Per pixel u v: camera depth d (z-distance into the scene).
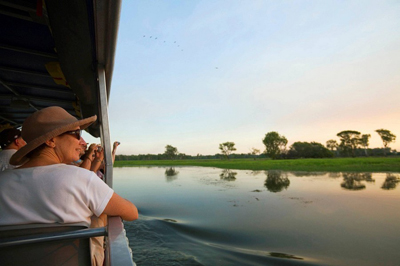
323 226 7.05
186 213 8.95
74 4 1.45
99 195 1.08
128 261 0.85
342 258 4.98
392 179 16.41
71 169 1.07
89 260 1.00
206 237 6.47
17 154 1.10
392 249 5.34
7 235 0.92
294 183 15.68
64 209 0.99
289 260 4.99
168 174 26.84
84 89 2.40
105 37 1.66
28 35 2.30
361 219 7.59
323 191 12.42
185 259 5.21
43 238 0.90
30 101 3.95
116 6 1.41
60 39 1.74
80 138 1.27
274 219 7.86
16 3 1.78
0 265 0.90
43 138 1.09
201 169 34.69
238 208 9.42
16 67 2.85
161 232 6.96
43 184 0.99
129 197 12.48
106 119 2.02
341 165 27.17
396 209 8.66
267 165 33.25
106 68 2.05
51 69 2.56
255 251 5.50
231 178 20.02
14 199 0.98
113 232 1.02
